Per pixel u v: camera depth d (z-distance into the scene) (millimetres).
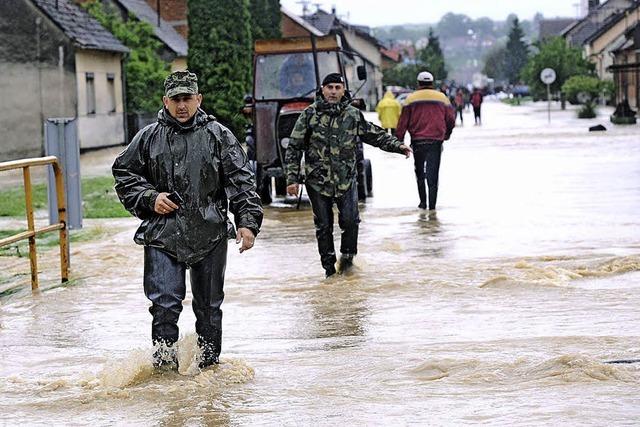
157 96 106312
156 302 15648
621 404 13273
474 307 21203
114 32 105750
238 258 28766
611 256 26766
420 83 39250
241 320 20750
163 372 15766
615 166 57469
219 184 15852
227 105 95750
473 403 13711
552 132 99062
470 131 106562
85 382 15602
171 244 15594
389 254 28359
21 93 79000
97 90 92562
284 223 37500
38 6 80500
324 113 24594
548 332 18438
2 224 37688
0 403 14680
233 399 14508
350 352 17328
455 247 29484
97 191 50719
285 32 180000
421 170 39500
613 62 176375
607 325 18859
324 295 22984
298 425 13141
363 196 43906
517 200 41812
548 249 28547
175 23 144000
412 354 16859
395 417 13250
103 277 26484
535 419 12781
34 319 21547
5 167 23344
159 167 15625
